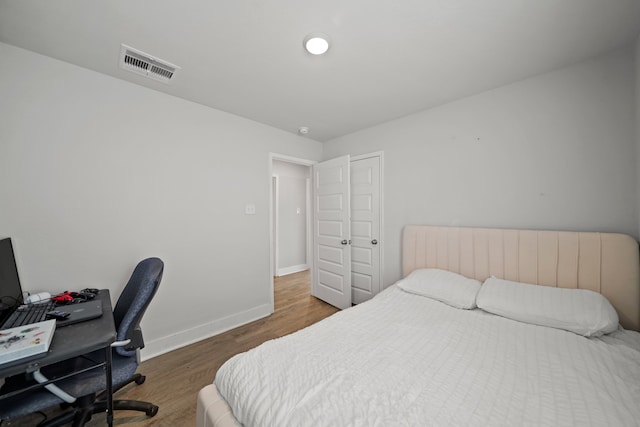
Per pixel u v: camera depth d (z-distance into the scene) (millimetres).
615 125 1505
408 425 739
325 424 746
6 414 937
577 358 1085
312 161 3424
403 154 2590
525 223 1840
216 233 2426
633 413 782
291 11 1205
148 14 1227
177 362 1942
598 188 1562
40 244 1572
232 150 2535
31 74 1538
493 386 921
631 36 1384
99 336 1036
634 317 1395
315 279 3521
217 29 1335
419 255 2355
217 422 908
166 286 2111
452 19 1260
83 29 1336
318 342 1251
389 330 1390
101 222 1797
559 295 1495
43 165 1582
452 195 2225
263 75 1797
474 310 1686
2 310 1219
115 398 1546
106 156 1811
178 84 1933
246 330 2498
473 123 2092
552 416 775
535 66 1676
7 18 1242
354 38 1402
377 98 2156
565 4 1164
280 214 4820
